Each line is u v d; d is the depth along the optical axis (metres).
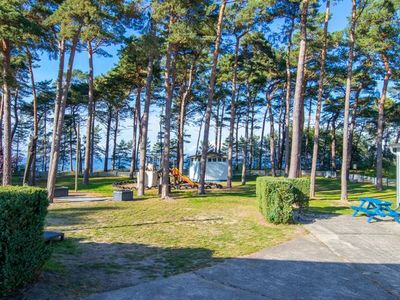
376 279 5.26
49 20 13.98
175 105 42.59
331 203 16.56
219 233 8.70
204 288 4.75
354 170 46.56
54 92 42.25
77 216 11.32
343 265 5.97
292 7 19.55
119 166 72.06
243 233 8.69
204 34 20.70
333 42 22.27
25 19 14.12
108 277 5.10
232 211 12.73
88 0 13.22
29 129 54.75
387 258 6.43
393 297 4.56
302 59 15.34
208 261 6.12
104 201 16.06
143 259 6.19
